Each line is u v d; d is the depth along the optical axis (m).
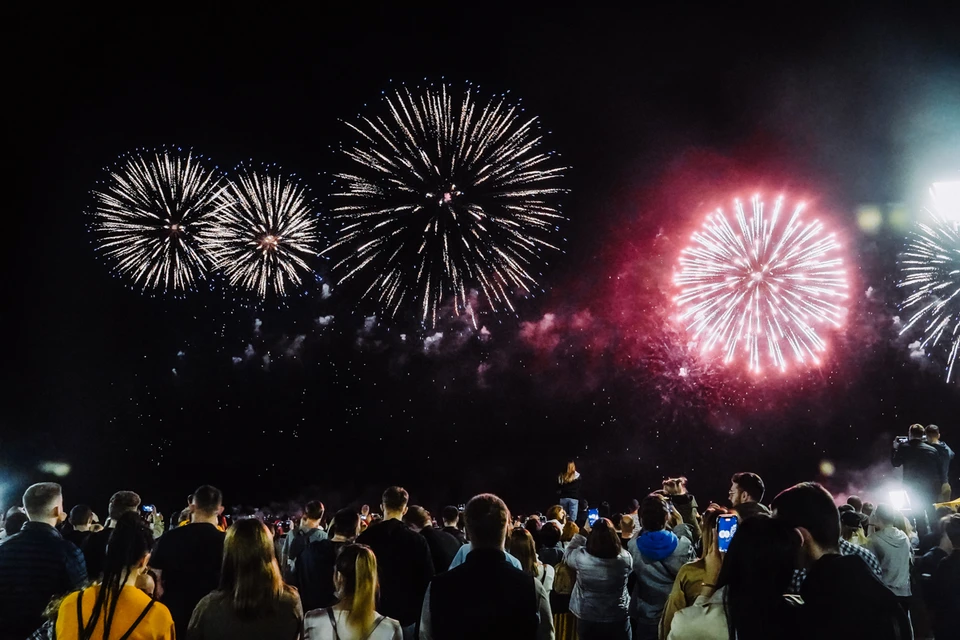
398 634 5.15
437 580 5.02
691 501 9.59
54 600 5.13
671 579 7.66
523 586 4.96
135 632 4.46
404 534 7.29
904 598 7.20
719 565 5.30
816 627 4.13
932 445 12.05
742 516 5.77
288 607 5.07
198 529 6.97
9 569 6.45
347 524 7.48
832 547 4.43
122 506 7.95
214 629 4.93
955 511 9.25
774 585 4.39
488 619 4.81
